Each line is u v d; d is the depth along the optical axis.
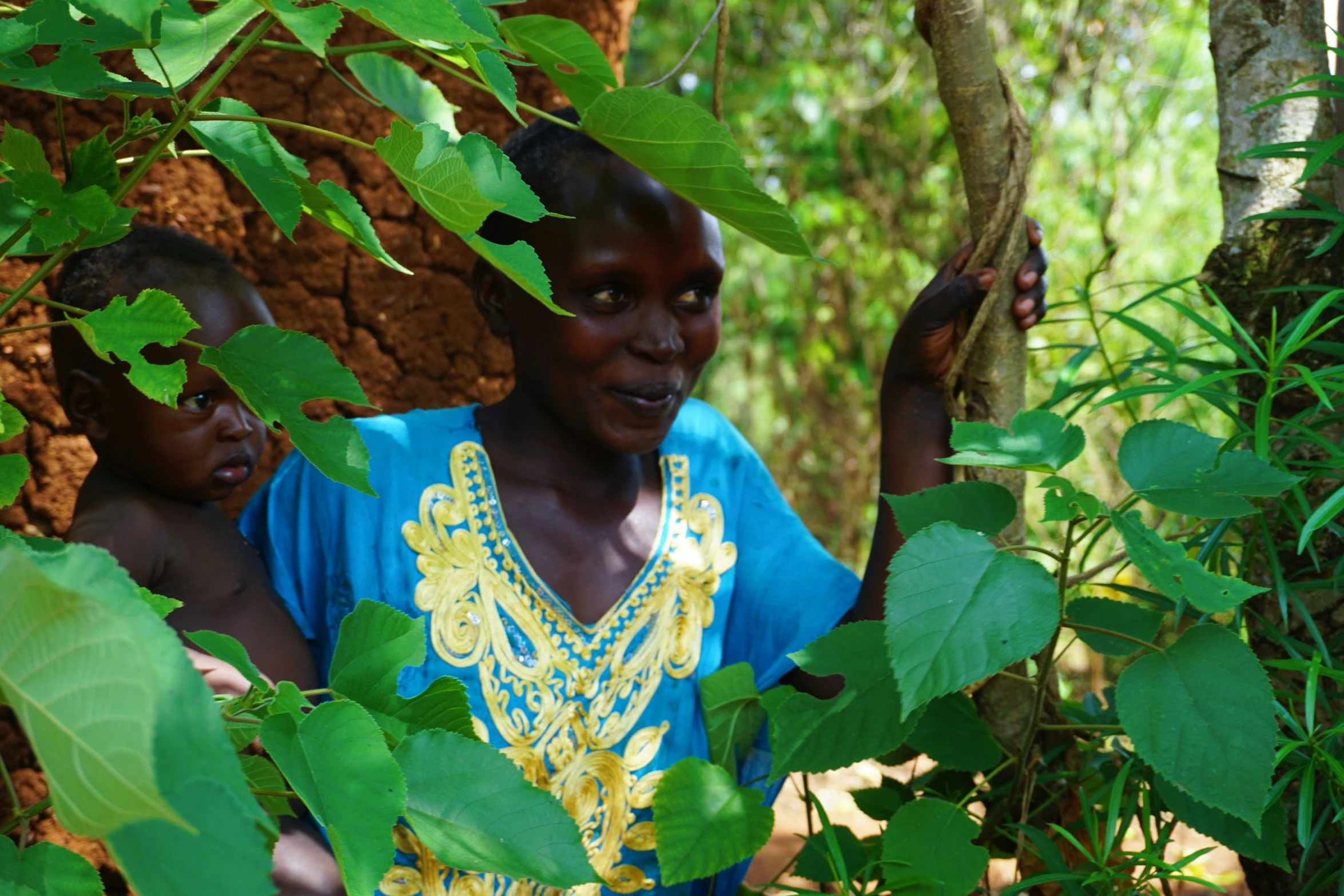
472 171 0.86
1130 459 1.14
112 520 1.32
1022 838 1.37
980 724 1.40
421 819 0.88
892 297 5.40
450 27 0.74
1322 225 1.42
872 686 1.23
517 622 1.44
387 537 1.42
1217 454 1.12
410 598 1.41
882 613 1.48
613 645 1.48
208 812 0.48
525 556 1.47
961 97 1.42
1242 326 1.48
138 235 1.35
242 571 1.40
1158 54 4.83
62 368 1.35
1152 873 1.26
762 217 1.09
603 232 1.35
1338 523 1.36
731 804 1.35
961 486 1.25
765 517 1.65
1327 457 1.38
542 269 0.85
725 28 1.35
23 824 0.82
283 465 1.54
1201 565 1.08
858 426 5.52
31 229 0.83
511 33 1.09
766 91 5.44
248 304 1.37
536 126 1.48
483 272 1.51
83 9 0.78
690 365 1.45
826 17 5.49
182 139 1.87
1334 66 1.59
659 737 1.50
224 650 0.90
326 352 0.94
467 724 0.99
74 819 0.46
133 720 0.44
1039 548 1.15
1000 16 4.83
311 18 0.73
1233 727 1.03
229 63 0.85
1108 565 1.37
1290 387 1.25
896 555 1.08
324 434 0.95
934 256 5.40
